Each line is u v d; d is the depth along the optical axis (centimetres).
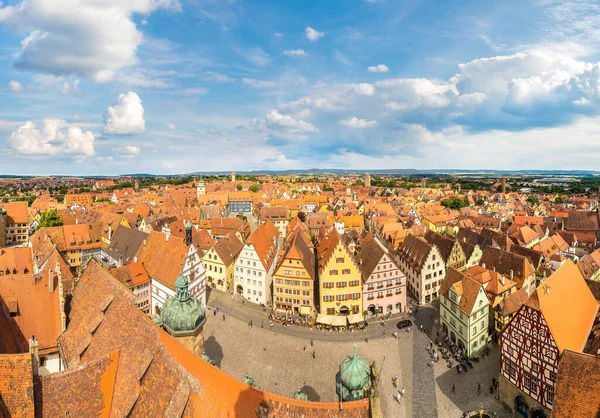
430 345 6694
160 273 7825
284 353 6400
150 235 8750
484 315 6481
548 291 4922
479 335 6412
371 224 15825
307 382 5612
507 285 7012
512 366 5094
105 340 3703
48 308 4388
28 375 2694
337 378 3186
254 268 8738
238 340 6825
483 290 6381
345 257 7756
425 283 8750
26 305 4288
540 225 14750
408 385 5606
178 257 7694
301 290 8044
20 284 4341
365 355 6388
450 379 5753
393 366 6078
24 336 4144
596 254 9638
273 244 10788
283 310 8212
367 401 2766
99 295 4259
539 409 4775
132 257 8969
